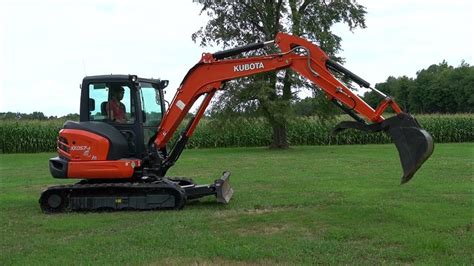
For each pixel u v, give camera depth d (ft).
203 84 32.65
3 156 88.79
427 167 52.95
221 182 33.04
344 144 109.60
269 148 96.94
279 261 19.98
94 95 33.17
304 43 30.09
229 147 106.93
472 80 211.20
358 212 29.14
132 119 32.99
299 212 29.58
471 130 115.85
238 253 20.89
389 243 22.36
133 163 31.96
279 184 42.55
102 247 22.39
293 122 90.68
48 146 103.76
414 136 25.70
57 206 31.73
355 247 21.75
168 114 33.30
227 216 29.09
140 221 28.14
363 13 94.63
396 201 32.55
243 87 89.40
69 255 21.25
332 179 45.19
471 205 30.89
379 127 27.30
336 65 29.30
